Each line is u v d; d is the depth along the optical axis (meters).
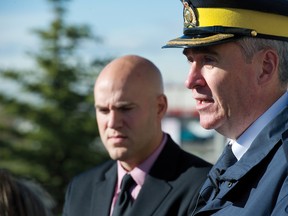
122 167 5.27
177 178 5.04
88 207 5.31
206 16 3.46
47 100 21.31
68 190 5.55
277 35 3.39
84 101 21.33
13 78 21.50
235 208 3.24
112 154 5.19
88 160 20.80
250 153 3.28
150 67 5.29
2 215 4.12
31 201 4.23
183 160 5.17
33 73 21.81
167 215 4.89
